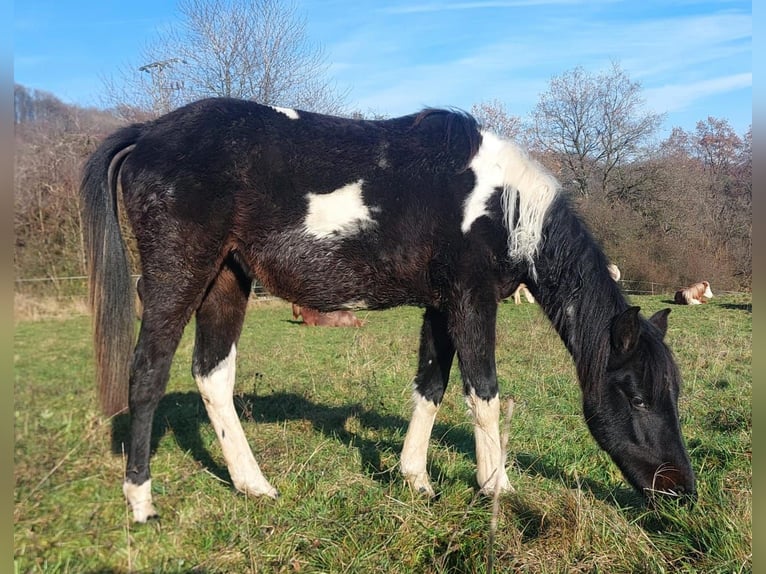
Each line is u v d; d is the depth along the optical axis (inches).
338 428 176.7
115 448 116.7
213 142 120.3
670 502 122.3
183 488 124.3
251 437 162.6
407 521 111.1
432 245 130.0
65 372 115.2
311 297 133.3
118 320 114.6
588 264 134.1
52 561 93.8
